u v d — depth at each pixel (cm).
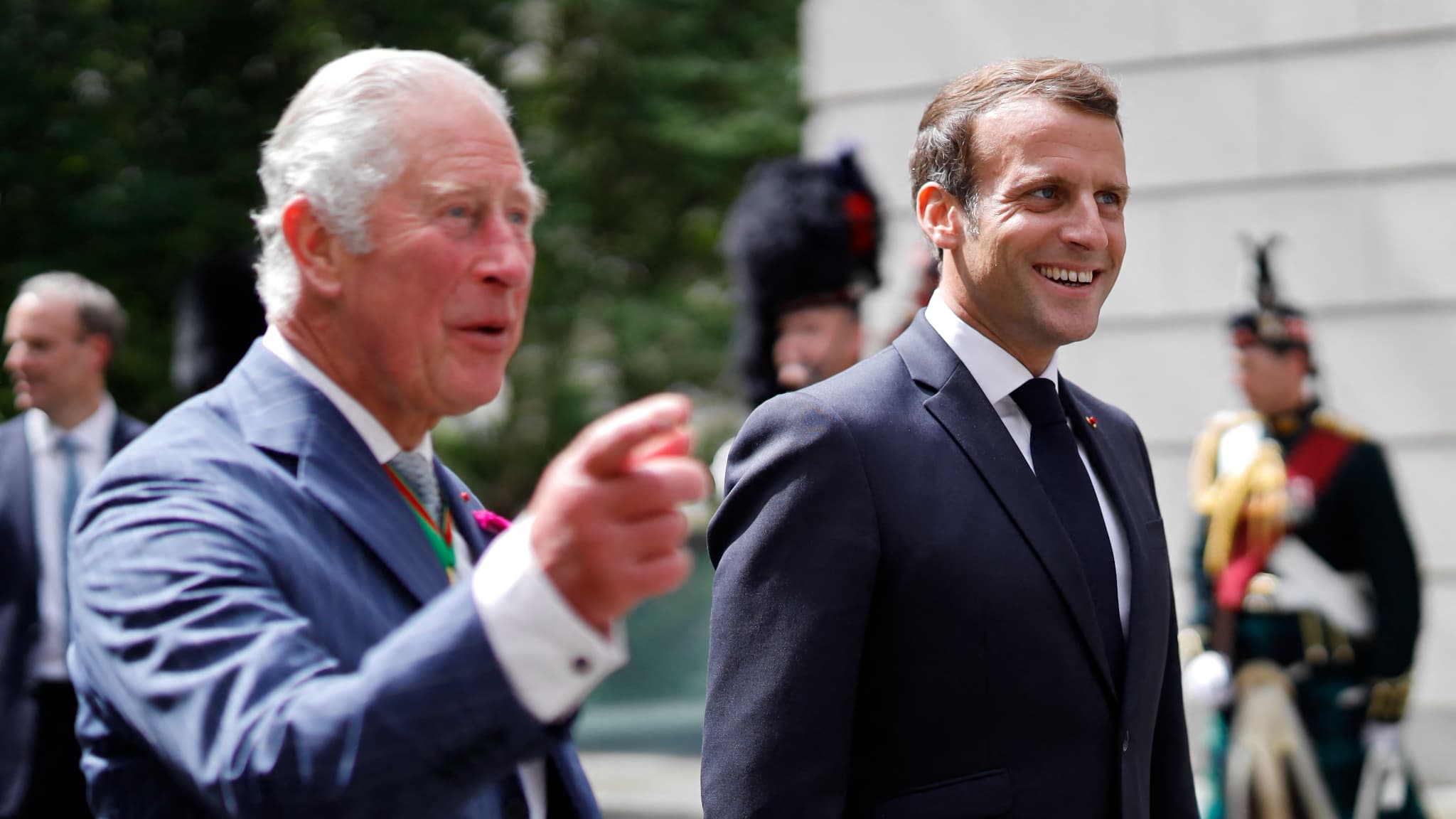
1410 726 1363
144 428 956
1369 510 998
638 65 3116
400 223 348
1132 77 1449
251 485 338
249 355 371
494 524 423
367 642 333
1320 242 1389
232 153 2098
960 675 481
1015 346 527
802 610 480
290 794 263
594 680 266
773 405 511
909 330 541
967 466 502
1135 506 538
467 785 266
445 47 2370
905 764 482
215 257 813
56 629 888
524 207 364
